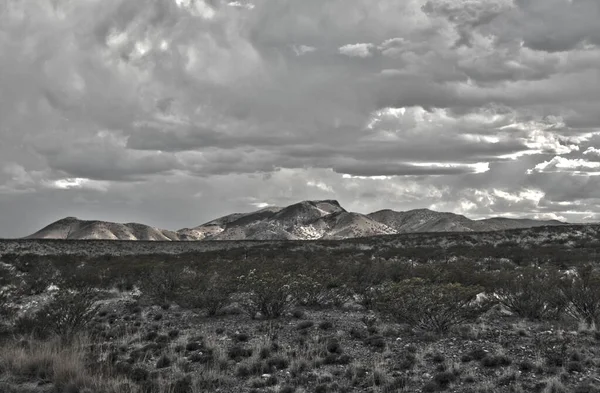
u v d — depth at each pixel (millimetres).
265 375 12047
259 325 17438
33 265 46500
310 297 21328
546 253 46281
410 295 15766
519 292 18391
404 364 12102
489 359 11914
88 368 12188
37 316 17359
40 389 11094
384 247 68000
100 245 76812
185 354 14195
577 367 11266
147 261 48500
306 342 14539
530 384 10562
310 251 63438
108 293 28203
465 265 33094
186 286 23656
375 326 16359
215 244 83062
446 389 10578
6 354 12922
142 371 12219
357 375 11555
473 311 16094
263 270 29734
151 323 19109
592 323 15164
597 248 52406
